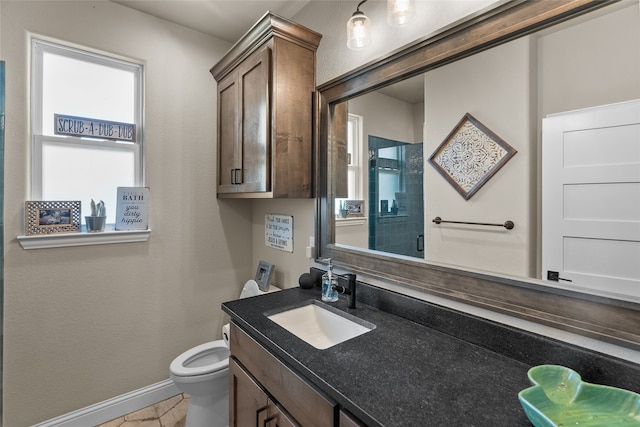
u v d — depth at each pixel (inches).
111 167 79.5
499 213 41.0
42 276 68.6
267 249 94.7
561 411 28.4
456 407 29.6
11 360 65.4
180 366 69.6
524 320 39.3
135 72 82.4
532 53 37.5
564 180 35.4
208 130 92.7
